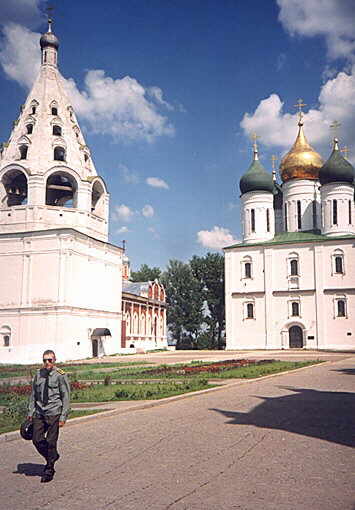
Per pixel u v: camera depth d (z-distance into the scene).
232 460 9.47
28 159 53.84
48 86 58.12
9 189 55.44
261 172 73.81
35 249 51.94
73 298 51.78
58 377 8.96
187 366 34.62
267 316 68.69
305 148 75.62
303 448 10.36
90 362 45.16
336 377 26.33
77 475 8.71
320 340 65.81
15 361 50.69
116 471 8.88
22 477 8.68
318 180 75.19
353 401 17.11
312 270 67.81
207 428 12.59
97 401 17.59
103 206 59.59
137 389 20.98
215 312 90.75
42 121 55.66
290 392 19.88
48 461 8.49
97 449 10.57
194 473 8.66
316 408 15.59
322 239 67.56
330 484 7.96
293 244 68.94
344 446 10.52
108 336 58.81
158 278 107.25
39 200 52.81
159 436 11.71
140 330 74.12
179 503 7.20
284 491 7.65
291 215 75.06
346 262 66.25
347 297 65.56
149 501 7.31
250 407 15.96
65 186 56.69
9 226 53.19
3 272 52.78
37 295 51.09
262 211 73.19
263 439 11.25
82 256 53.84
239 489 7.77
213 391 20.59
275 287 69.12
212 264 91.12
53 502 7.36
